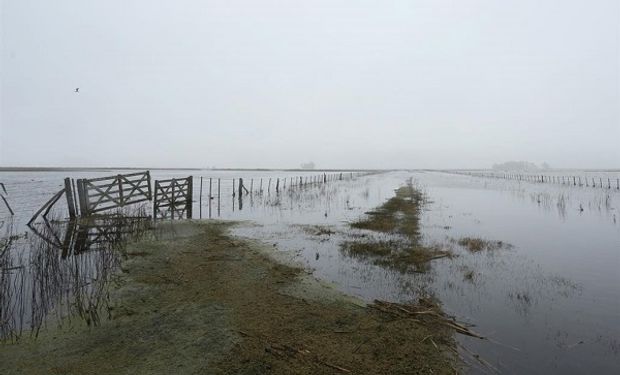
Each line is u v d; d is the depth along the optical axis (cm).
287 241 1460
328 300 809
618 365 541
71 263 1144
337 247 1345
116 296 836
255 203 2994
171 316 722
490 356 568
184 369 537
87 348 605
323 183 6009
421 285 910
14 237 1573
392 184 5906
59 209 2619
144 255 1223
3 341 629
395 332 647
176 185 2506
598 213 2267
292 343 605
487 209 2509
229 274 1002
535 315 723
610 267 1065
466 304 782
